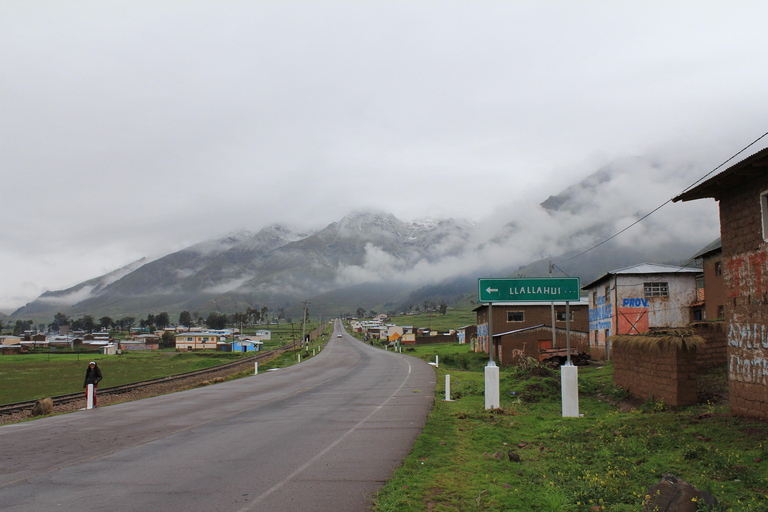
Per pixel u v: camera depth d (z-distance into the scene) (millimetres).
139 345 151875
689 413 12500
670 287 35969
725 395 13914
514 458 9891
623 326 35656
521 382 22656
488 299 16625
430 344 109938
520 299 16406
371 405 18703
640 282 36062
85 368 71625
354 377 33719
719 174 11633
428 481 8273
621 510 6766
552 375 24609
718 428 10688
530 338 43344
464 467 9289
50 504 7273
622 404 16250
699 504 6477
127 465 9734
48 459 10453
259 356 88938
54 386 47656
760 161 10562
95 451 11227
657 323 35594
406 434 12578
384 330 138125
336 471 9039
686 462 8805
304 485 8141
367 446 11203
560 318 52469
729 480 7773
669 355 14023
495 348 49438
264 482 8352
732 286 12102
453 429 13359
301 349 93500
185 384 40469
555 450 10570
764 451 8711
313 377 34844
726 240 12414
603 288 39188
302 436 12602
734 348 11875
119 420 16438
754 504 6676
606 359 38375
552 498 7273
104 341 156250
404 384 27375
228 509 6977
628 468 8641
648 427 11586
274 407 18938
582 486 7777
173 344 158000
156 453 10852
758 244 11180
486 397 16516
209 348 143125
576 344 43781
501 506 7125
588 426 13016
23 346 139250
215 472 9070
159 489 7996
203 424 15062
